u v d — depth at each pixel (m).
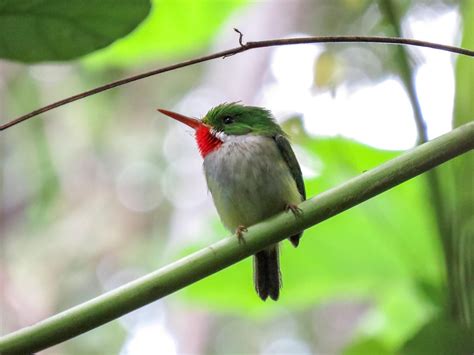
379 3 4.06
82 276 17.30
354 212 5.83
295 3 15.73
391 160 3.42
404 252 5.25
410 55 3.94
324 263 6.23
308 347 17.81
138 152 18.38
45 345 3.07
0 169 16.81
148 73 3.60
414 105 3.86
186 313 15.88
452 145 3.32
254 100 15.39
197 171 17.92
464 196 3.19
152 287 3.19
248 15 15.62
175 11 8.09
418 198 5.36
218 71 16.34
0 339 3.04
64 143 17.75
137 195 18.30
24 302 16.47
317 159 6.30
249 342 17.83
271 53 15.66
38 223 17.14
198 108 18.23
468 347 3.08
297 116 6.95
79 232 17.64
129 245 17.94
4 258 16.66
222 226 7.45
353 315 17.70
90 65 8.83
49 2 3.54
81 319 3.10
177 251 7.43
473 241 3.08
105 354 15.49
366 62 12.04
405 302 5.91
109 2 3.59
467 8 4.11
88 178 18.17
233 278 6.74
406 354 3.14
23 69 16.92
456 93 3.62
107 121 18.22
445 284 3.16
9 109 16.72
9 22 3.63
